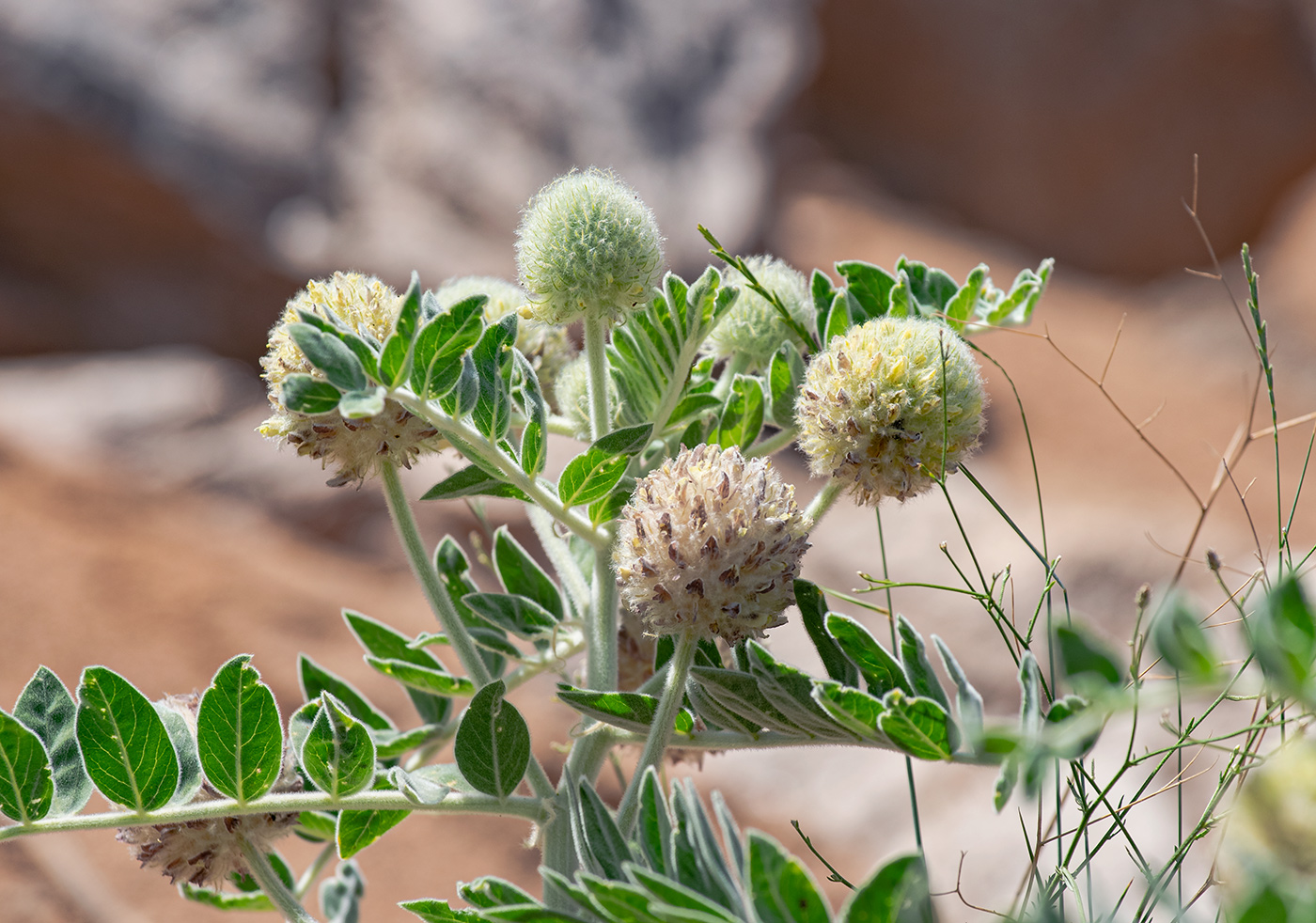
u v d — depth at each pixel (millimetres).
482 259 9945
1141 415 13336
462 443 1327
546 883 1358
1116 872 3623
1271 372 1417
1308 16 17750
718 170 10758
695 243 10125
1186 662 830
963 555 7199
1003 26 18031
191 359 9156
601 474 1325
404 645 1745
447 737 1693
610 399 1580
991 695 6559
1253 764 1222
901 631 1261
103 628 5543
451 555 1723
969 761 1122
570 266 1383
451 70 10461
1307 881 794
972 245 17547
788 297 1716
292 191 9617
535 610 1526
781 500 1221
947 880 5336
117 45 9047
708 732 1389
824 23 18688
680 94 11117
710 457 1222
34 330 9133
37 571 5688
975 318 1771
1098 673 890
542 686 5617
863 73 18938
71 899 3746
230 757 1283
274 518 7551
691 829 1196
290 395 1134
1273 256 17375
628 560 1212
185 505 7438
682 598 1171
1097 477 12047
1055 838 1308
